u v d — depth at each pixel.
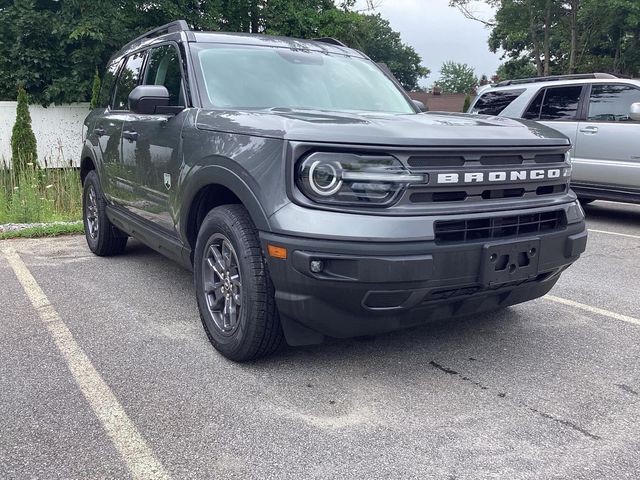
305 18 18.42
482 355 3.76
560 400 3.17
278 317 3.34
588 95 8.82
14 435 2.79
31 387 3.27
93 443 2.72
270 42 4.82
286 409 3.04
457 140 3.10
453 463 2.58
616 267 6.12
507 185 3.30
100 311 4.54
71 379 3.37
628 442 2.76
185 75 4.29
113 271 5.72
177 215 4.07
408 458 2.61
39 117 15.38
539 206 3.42
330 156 2.99
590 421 2.95
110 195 5.61
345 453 2.65
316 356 3.71
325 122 3.21
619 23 25.81
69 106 15.59
